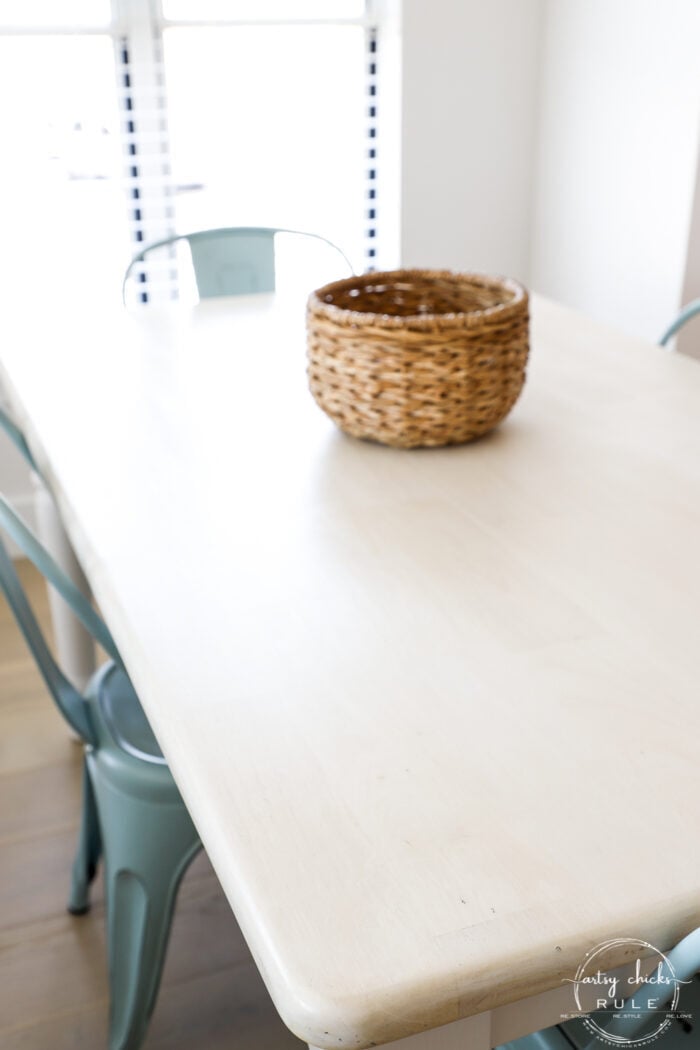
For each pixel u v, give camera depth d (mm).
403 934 615
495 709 807
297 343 1684
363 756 759
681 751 760
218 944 1562
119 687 1354
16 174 2516
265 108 2688
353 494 1173
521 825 693
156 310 1859
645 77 2438
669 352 1633
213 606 951
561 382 1507
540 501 1149
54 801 1841
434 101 2723
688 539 1062
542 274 2963
